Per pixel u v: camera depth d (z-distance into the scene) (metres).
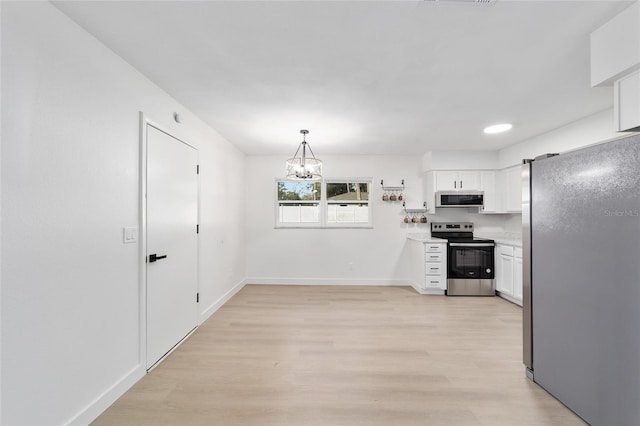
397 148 4.82
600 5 1.51
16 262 1.37
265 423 1.76
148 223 2.35
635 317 1.47
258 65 2.14
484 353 2.66
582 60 2.07
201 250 3.38
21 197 1.39
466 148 4.80
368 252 5.33
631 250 1.49
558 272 1.95
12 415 1.36
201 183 3.37
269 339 2.96
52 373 1.54
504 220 5.25
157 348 2.48
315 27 1.70
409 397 2.02
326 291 4.84
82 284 1.73
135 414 1.84
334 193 5.43
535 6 1.52
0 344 1.31
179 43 1.87
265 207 5.34
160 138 2.53
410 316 3.64
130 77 2.14
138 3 1.50
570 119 3.34
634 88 1.56
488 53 1.98
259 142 4.39
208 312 3.57
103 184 1.89
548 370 2.05
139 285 2.25
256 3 1.50
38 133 1.46
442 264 4.61
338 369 2.38
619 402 1.55
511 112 3.12
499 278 4.49
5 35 1.32
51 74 1.53
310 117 3.25
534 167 2.17
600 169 1.64
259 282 5.32
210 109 3.01
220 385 2.15
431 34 1.77
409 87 2.50
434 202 4.95
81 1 1.49
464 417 1.82
